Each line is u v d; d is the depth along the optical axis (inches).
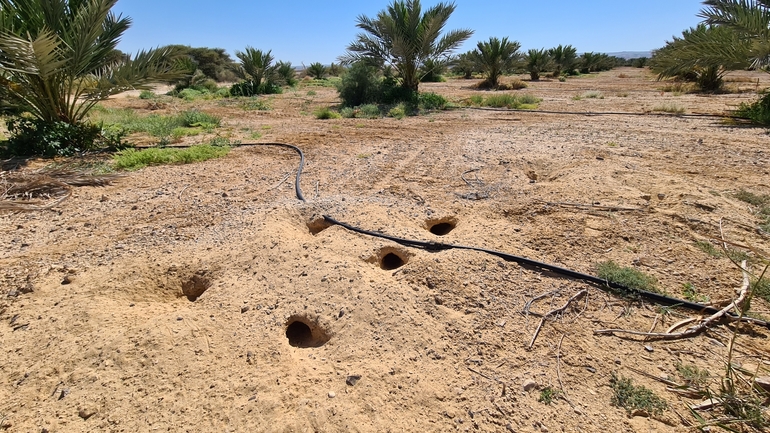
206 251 136.7
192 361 91.4
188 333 98.8
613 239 144.9
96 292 116.0
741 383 86.0
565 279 123.2
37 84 288.0
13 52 243.1
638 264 130.2
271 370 88.7
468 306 110.4
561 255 135.6
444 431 76.3
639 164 227.0
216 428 76.4
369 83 604.7
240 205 182.7
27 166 249.1
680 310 110.1
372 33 598.2
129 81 294.5
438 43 590.9
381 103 589.0
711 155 242.8
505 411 80.7
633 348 97.8
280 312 106.7
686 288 118.6
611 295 116.3
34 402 83.4
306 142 319.9
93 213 177.8
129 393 84.0
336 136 343.6
